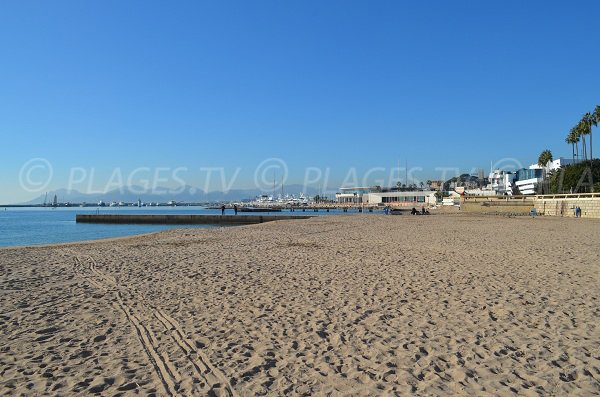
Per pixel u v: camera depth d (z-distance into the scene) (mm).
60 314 8383
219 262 15172
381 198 157000
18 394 4977
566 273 12469
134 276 12477
